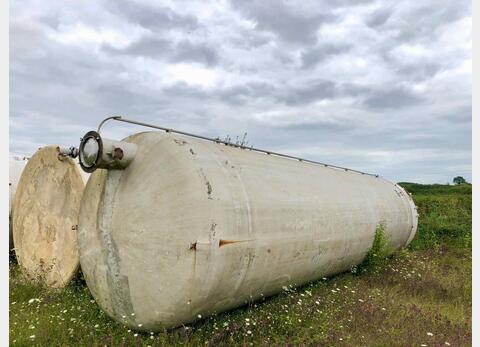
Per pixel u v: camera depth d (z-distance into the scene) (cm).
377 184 875
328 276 684
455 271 818
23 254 687
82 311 499
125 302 437
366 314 522
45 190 657
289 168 598
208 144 482
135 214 427
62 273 615
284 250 495
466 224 1257
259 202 463
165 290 403
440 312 575
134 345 411
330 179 689
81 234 480
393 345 444
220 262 402
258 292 490
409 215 920
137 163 436
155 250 410
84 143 418
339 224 622
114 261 442
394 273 754
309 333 455
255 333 445
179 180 407
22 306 521
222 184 427
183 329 425
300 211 534
